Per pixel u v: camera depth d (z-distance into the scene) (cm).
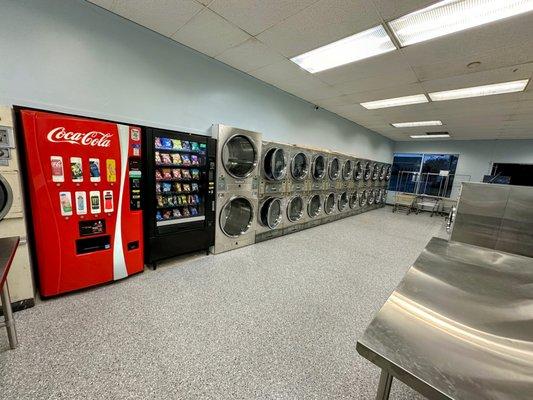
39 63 212
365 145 779
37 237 197
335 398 137
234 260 321
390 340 74
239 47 296
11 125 173
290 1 208
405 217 740
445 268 133
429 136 818
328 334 190
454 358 69
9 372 139
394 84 382
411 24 234
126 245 245
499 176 732
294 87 427
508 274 129
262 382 144
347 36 258
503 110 467
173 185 287
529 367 67
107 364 148
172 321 192
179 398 130
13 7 196
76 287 218
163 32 275
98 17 237
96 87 244
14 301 189
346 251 384
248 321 199
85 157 209
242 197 355
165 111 297
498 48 258
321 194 529
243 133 338
